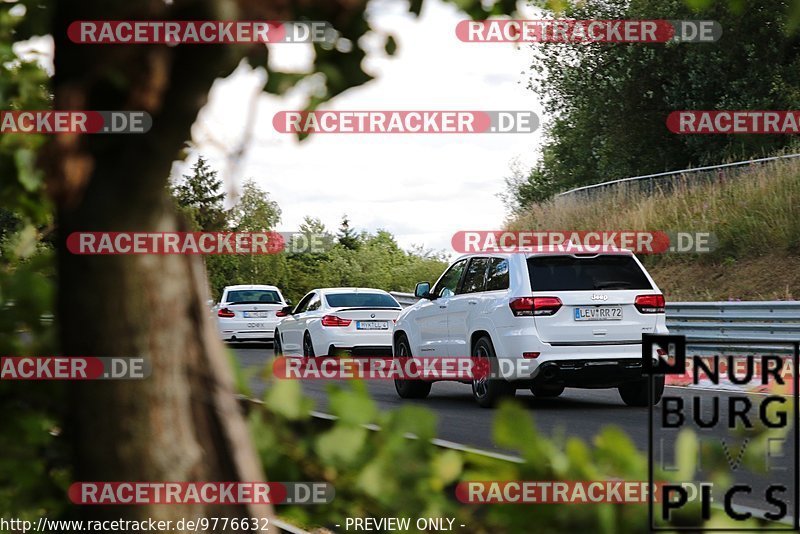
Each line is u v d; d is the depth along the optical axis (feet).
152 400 25.61
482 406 151.43
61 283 25.98
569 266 148.05
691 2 32.81
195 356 26.18
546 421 130.11
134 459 25.59
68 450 36.22
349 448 25.96
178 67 23.98
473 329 153.69
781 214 293.84
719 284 290.35
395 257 491.31
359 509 27.04
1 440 35.86
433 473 25.70
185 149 25.11
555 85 480.23
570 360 144.36
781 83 385.70
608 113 462.60
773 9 374.84
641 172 465.06
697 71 427.74
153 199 25.17
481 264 157.58
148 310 25.55
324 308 232.94
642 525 23.63
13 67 43.96
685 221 312.50
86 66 24.47
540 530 23.76
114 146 24.73
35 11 40.55
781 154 319.88
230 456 26.02
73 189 24.54
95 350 25.57
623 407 148.36
